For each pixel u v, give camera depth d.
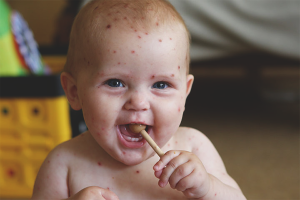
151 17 0.53
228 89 2.14
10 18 1.09
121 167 0.57
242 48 1.26
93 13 0.54
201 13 1.22
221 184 0.55
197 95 2.03
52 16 2.60
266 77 2.40
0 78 0.84
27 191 0.87
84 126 1.03
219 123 1.46
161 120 0.53
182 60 0.54
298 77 2.36
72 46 0.57
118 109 0.52
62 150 0.59
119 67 0.51
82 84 0.54
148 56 0.51
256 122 1.46
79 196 0.52
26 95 0.83
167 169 0.51
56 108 0.83
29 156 0.86
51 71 1.31
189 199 0.56
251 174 0.95
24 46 1.10
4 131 0.86
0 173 0.88
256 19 1.21
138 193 0.56
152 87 0.53
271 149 1.14
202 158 0.60
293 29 1.19
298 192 0.85
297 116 1.54
